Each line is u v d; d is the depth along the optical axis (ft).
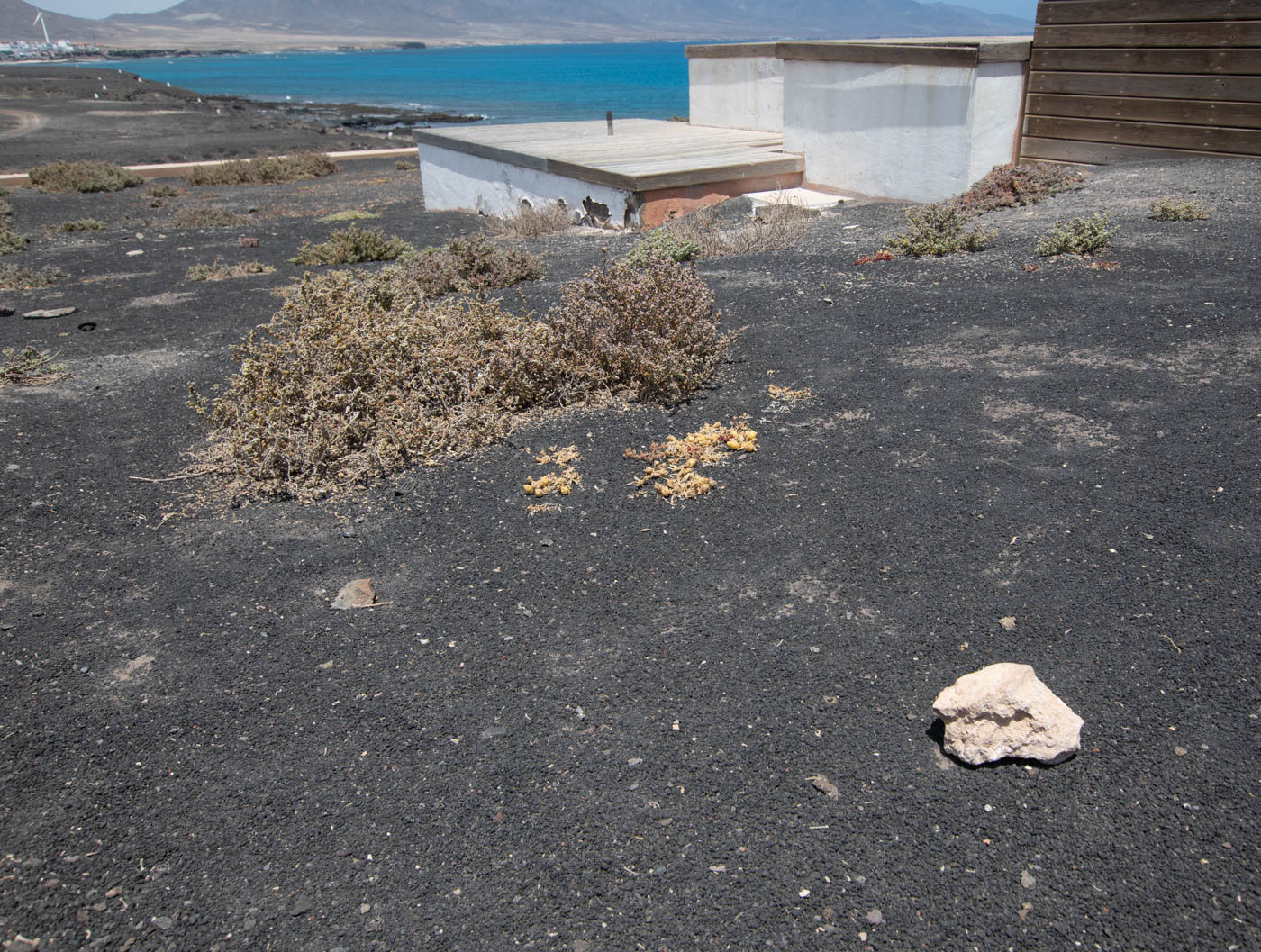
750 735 10.00
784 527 13.96
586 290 21.47
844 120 41.86
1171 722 9.63
